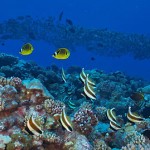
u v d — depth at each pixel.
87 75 6.26
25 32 46.38
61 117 5.00
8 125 5.13
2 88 5.59
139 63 60.28
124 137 6.98
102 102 15.11
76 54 60.38
